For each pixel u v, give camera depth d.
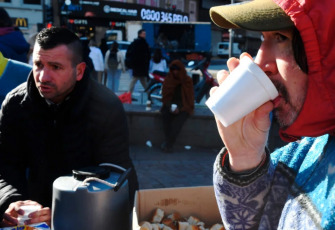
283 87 0.82
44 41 1.63
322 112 0.78
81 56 1.74
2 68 2.25
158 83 9.45
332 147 0.82
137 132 6.43
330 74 0.75
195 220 1.33
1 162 1.80
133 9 29.64
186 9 34.31
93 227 1.21
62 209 1.22
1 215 1.57
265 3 0.82
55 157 1.81
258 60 0.86
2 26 3.21
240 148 0.99
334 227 0.70
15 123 1.79
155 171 5.19
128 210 1.33
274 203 1.00
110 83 11.55
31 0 22.20
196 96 9.08
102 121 1.76
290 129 0.84
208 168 5.40
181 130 6.39
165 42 18.45
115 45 11.43
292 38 0.78
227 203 1.03
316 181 0.82
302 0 0.74
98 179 1.24
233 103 0.87
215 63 26.38
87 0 26.41
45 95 1.66
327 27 0.73
